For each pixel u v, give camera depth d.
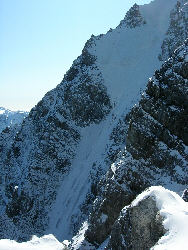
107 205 34.94
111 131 69.62
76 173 69.62
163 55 78.75
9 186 78.56
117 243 19.58
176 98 34.19
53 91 89.19
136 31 92.25
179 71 34.75
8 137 95.62
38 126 84.31
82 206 60.44
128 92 74.69
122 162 36.38
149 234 16.05
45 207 68.19
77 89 79.25
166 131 34.22
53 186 71.00
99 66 81.69
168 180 32.31
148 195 17.20
